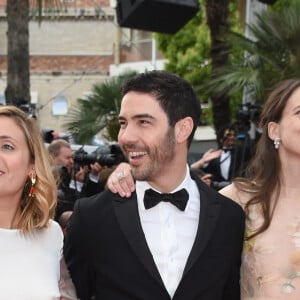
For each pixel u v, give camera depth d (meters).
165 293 2.51
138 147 2.57
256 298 2.79
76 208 2.72
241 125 7.09
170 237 2.65
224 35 7.86
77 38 16.53
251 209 2.91
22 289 2.42
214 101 9.03
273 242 2.81
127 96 2.60
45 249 2.57
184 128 2.66
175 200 2.68
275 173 2.94
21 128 2.53
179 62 12.21
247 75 7.05
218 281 2.62
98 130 7.82
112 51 16.55
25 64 7.25
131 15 6.47
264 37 7.34
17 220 2.58
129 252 2.58
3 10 14.84
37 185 2.58
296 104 2.82
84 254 2.65
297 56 7.03
